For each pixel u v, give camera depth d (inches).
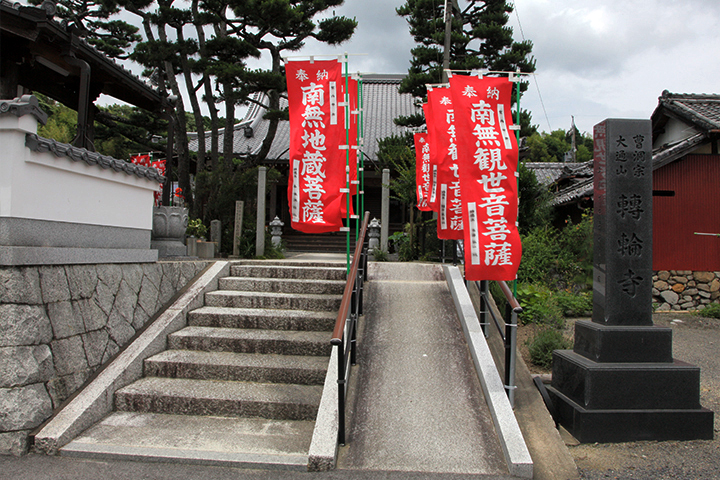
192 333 186.7
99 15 637.3
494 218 147.7
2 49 225.9
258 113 708.7
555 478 119.5
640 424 144.4
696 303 345.7
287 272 238.7
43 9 194.4
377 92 795.4
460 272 242.5
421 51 448.8
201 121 476.1
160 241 258.7
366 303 215.0
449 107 212.8
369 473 117.3
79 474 115.5
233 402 148.4
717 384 190.4
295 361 169.8
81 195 163.6
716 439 146.2
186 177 482.0
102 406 145.6
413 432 132.4
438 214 211.5
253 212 402.9
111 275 171.5
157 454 123.0
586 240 333.7
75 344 147.8
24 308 129.7
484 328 192.5
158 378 165.9
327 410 136.3
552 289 314.3
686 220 346.9
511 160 149.6
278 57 468.4
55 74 267.1
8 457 122.4
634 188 157.3
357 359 168.1
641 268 156.1
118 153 837.2
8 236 130.9
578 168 530.9
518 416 145.5
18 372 126.3
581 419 143.6
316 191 175.8
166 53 421.4
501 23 471.8
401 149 403.9
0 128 132.0
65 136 847.1
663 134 412.5
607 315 155.8
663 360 151.8
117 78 257.8
